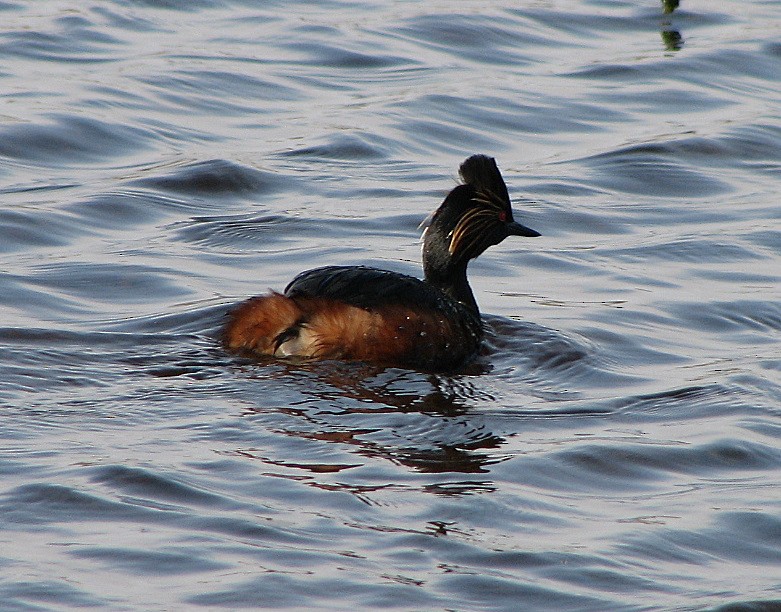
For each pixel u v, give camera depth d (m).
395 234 17.62
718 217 18.77
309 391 12.07
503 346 13.80
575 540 9.34
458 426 11.45
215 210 18.38
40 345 12.93
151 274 15.59
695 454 10.99
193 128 21.70
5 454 10.30
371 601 8.35
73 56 24.86
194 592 8.38
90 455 10.36
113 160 20.16
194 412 11.41
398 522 9.48
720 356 13.66
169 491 9.77
